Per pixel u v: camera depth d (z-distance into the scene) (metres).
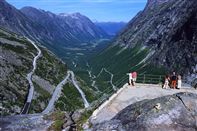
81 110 44.72
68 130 40.38
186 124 37.59
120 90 52.75
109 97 49.09
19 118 43.38
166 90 54.44
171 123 37.44
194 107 39.03
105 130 38.31
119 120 39.19
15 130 40.53
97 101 48.88
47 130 41.03
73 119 42.31
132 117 38.81
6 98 163.62
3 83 178.50
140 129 37.25
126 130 37.62
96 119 42.03
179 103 39.22
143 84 57.38
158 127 37.19
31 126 41.62
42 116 43.91
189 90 55.16
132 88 54.84
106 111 44.72
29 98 180.38
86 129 39.44
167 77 56.69
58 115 43.91
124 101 48.22
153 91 53.41
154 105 39.00
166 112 38.12
